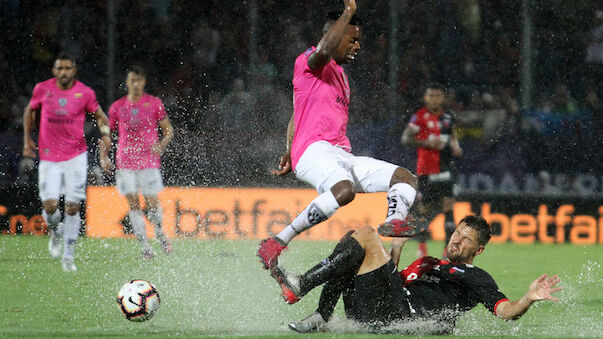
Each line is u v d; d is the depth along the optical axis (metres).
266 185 45.53
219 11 49.50
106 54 48.97
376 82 48.75
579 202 44.53
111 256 33.97
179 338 16.84
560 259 35.66
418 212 35.06
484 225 17.95
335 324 17.53
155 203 34.19
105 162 33.12
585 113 48.66
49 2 48.75
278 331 17.89
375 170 20.06
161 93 48.81
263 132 47.16
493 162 47.34
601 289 25.95
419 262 17.86
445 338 16.62
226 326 18.84
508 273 30.58
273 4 49.72
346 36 20.00
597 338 17.41
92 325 18.95
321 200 18.80
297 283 17.39
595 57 49.56
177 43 49.38
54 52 48.78
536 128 48.06
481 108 48.53
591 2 49.72
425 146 34.81
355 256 16.81
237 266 30.80
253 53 49.59
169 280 27.11
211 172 45.44
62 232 33.53
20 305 21.97
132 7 49.03
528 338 17.22
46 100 31.70
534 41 50.00
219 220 42.41
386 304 16.86
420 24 49.75
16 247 37.03
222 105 47.81
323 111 20.02
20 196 43.22
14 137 46.00
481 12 49.78
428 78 49.22
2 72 48.00
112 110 33.94
